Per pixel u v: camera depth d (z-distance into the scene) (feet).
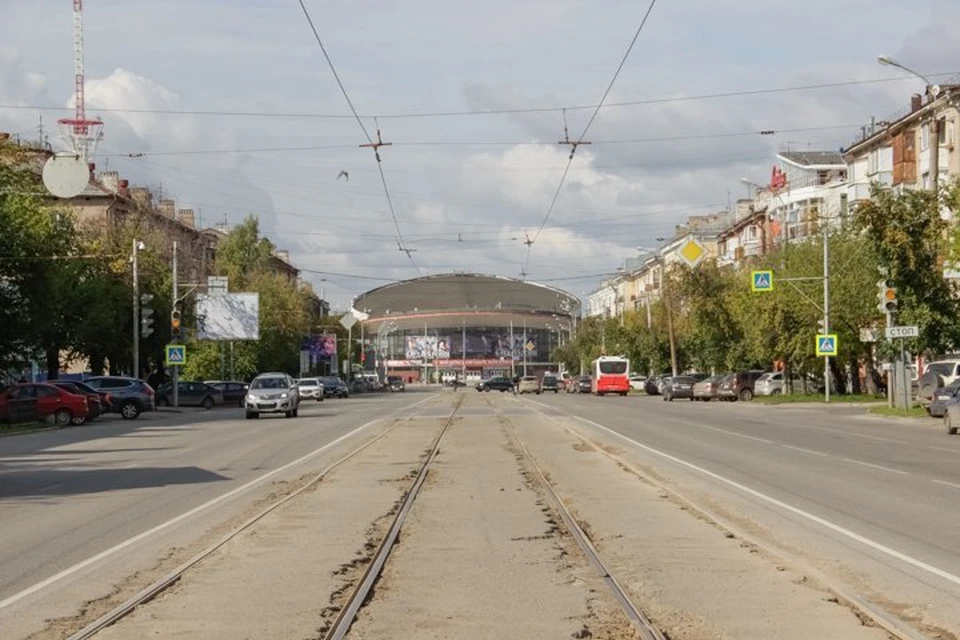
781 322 217.36
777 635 29.14
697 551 42.83
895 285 153.79
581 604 33.27
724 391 230.89
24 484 72.33
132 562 41.22
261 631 29.94
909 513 53.16
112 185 288.92
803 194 297.94
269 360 309.01
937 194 153.07
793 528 48.47
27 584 37.01
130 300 216.13
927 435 115.03
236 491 65.92
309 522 51.83
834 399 211.61
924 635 28.94
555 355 529.45
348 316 408.67
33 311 174.60
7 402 148.66
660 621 30.86
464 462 85.30
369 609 32.73
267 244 344.49
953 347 155.12
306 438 117.39
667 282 282.97
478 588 35.86
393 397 310.65
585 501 59.67
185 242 307.78
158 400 228.22
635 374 369.09
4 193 171.12
